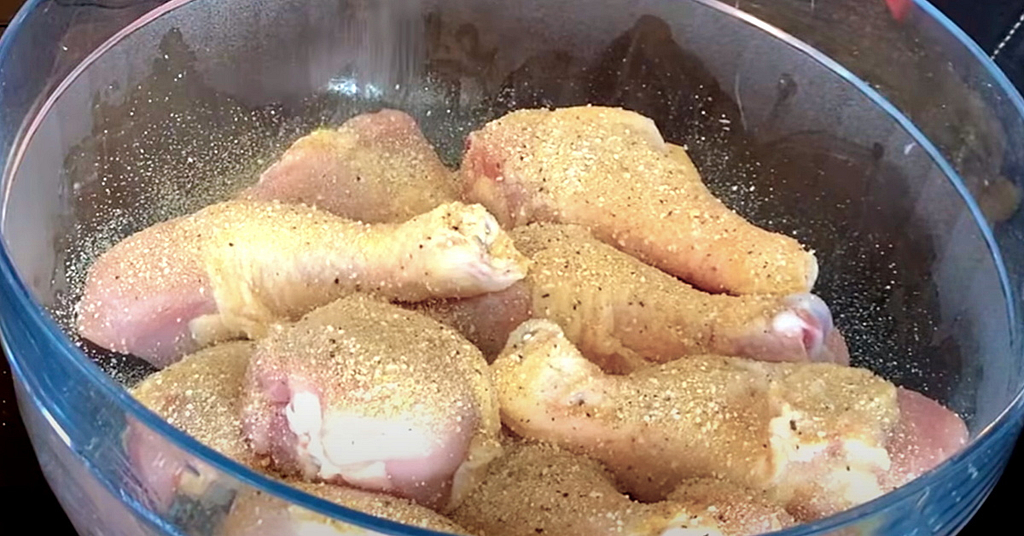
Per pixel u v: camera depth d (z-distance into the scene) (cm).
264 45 47
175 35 45
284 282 39
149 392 34
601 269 39
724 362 37
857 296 43
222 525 28
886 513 27
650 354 39
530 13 49
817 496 33
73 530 36
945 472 28
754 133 48
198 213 40
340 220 40
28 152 38
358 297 36
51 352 29
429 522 31
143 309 38
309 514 27
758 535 26
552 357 35
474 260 37
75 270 40
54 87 40
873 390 35
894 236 43
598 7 49
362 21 48
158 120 44
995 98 40
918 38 43
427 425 32
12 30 37
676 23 49
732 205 46
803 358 38
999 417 31
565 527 32
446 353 34
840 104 46
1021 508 36
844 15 45
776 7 46
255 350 34
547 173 43
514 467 34
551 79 50
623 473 35
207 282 38
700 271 41
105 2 41
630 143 44
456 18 49
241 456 33
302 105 48
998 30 48
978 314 39
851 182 45
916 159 43
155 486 28
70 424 30
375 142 45
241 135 47
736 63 48
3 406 38
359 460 32
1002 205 39
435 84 50
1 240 32
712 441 34
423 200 43
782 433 34
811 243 45
